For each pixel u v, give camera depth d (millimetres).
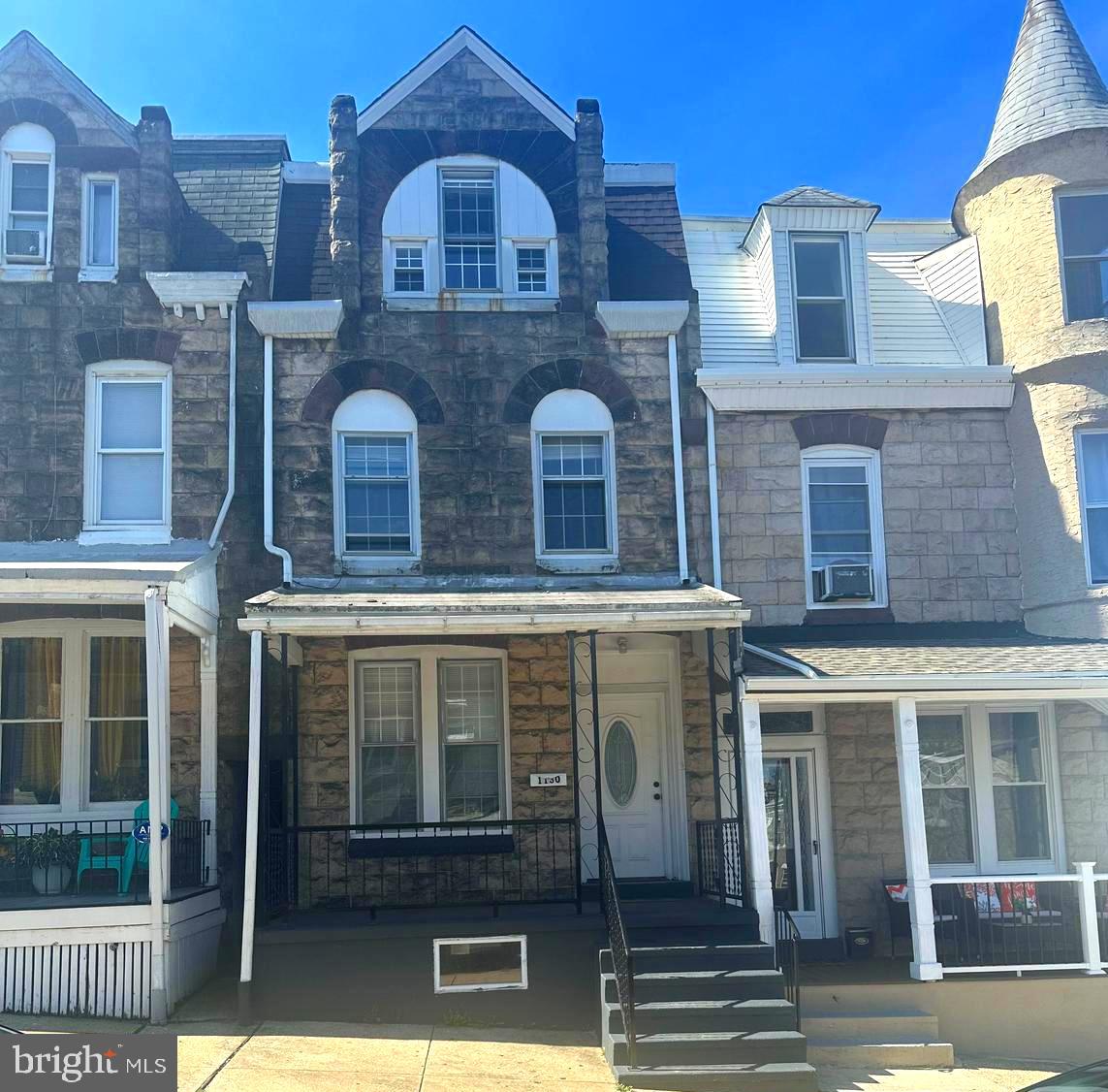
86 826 12977
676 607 11602
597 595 12375
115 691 13344
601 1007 10734
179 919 11492
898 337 15500
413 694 13672
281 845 11781
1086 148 14289
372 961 11211
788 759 13953
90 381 13695
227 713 13141
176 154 15867
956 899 13227
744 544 14125
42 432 13461
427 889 13086
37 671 13273
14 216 13945
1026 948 12352
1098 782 13812
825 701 11969
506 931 11359
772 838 13781
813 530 14391
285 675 11930
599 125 14648
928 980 11438
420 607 11375
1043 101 14805
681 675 13719
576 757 11766
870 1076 10547
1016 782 13992
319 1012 11102
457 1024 11109
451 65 14883
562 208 14586
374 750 13523
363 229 14258
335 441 13820
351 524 13789
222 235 14625
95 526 13477
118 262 13789
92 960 10992
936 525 14438
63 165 13867
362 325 13977
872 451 14523
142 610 13141
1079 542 13789
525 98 14875
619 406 14164
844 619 14109
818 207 15125
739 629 12016
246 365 13844
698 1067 9766
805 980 11633
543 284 14523
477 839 13172
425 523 13719
